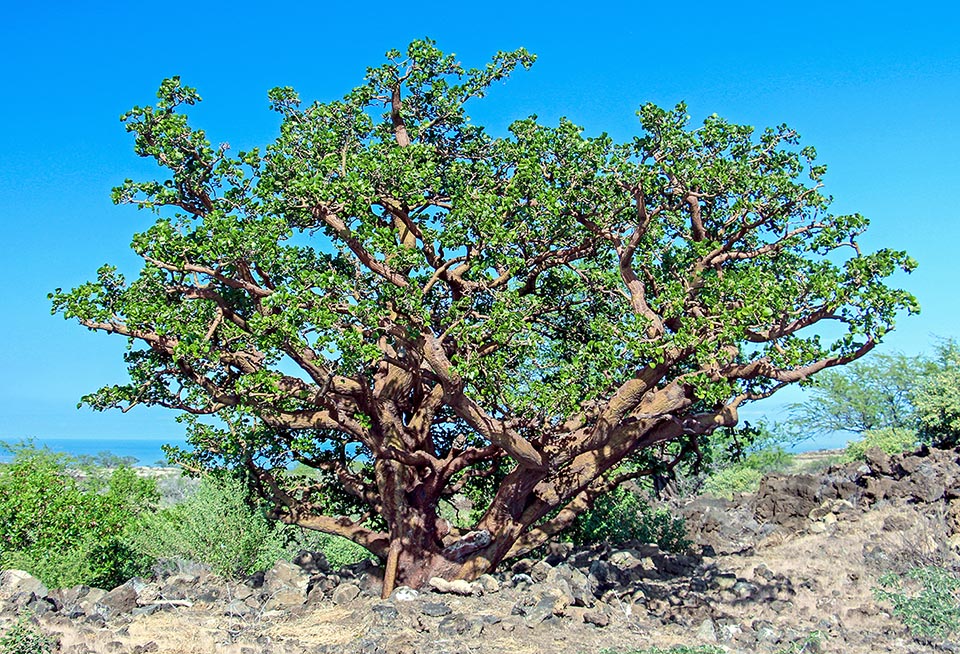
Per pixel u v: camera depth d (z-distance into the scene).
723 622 14.59
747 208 15.90
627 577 17.42
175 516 20.48
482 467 19.03
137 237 14.73
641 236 15.76
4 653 11.70
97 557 19.62
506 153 16.81
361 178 15.60
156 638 13.03
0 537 19.59
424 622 13.38
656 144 15.97
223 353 14.94
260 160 16.61
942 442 29.45
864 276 13.49
